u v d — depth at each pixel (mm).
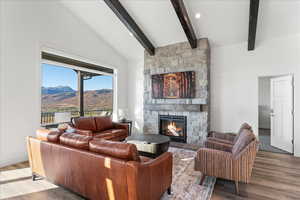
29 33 3338
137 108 6176
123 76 6172
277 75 4027
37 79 3471
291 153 3793
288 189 2250
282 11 3297
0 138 2957
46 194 2100
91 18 4418
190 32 3959
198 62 4516
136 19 4191
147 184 1571
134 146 1582
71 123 3762
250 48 4207
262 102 7230
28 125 3330
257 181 2480
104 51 5273
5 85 3006
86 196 1826
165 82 4977
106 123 4402
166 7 3723
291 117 3822
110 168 1573
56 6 3850
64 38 4039
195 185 2318
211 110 4820
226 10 3525
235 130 4516
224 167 2182
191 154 3646
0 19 2922
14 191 2166
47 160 2191
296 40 3791
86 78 5078
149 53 5168
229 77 4602
